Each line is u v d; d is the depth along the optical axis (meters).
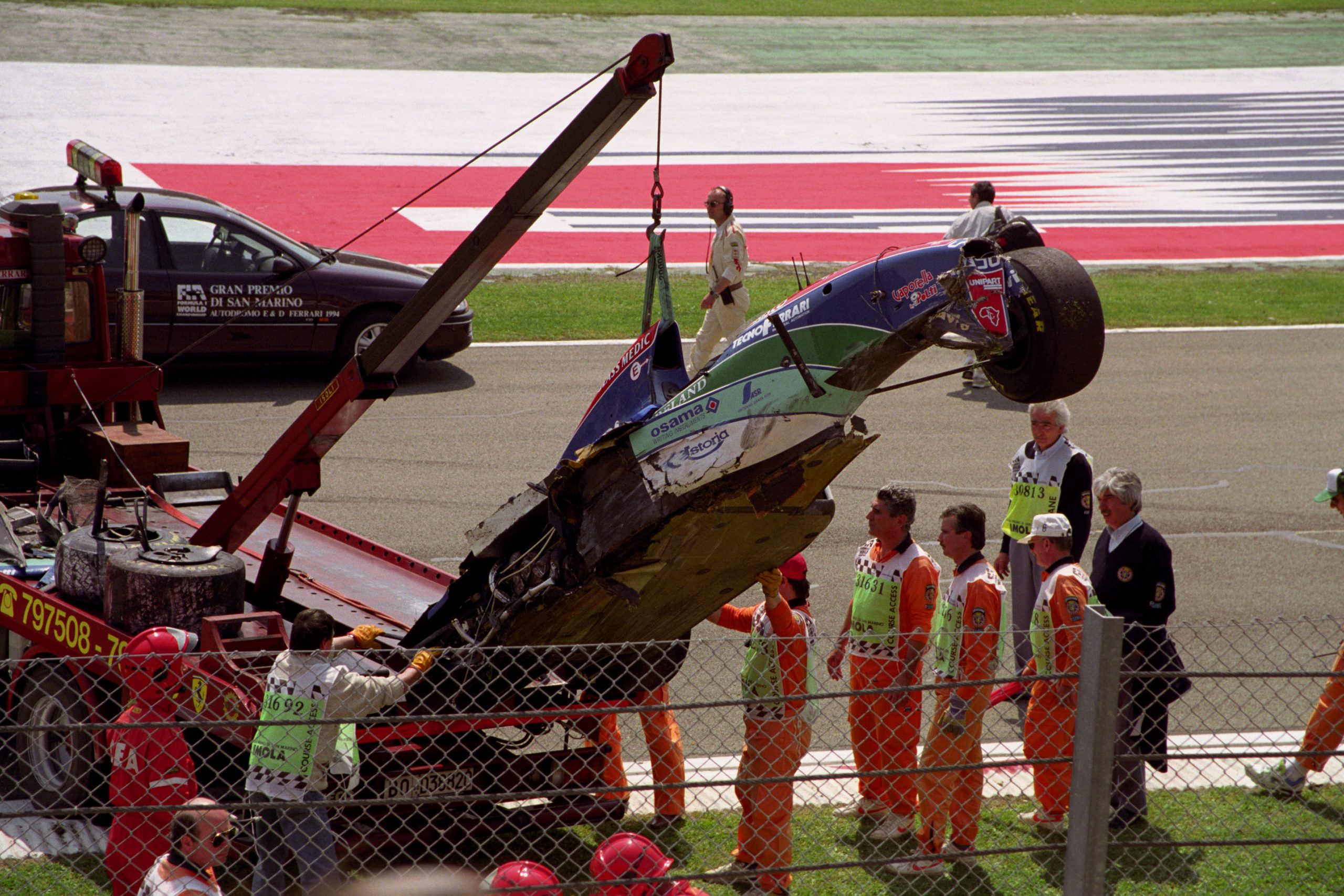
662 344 16.95
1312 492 37.72
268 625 18.45
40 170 74.94
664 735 19.00
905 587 18.44
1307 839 15.18
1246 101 116.06
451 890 14.47
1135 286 65.88
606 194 80.69
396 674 17.81
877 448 40.59
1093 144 99.69
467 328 46.50
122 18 118.19
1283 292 65.38
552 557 16.91
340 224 69.62
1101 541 20.59
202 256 43.44
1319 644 26.52
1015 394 14.25
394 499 34.41
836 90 113.75
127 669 15.91
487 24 129.12
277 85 101.56
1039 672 18.69
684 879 13.77
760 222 75.94
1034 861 18.20
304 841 15.28
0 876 17.06
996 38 138.12
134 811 13.46
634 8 142.62
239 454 37.12
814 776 13.81
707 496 15.55
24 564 20.89
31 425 24.66
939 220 77.62
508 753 18.59
